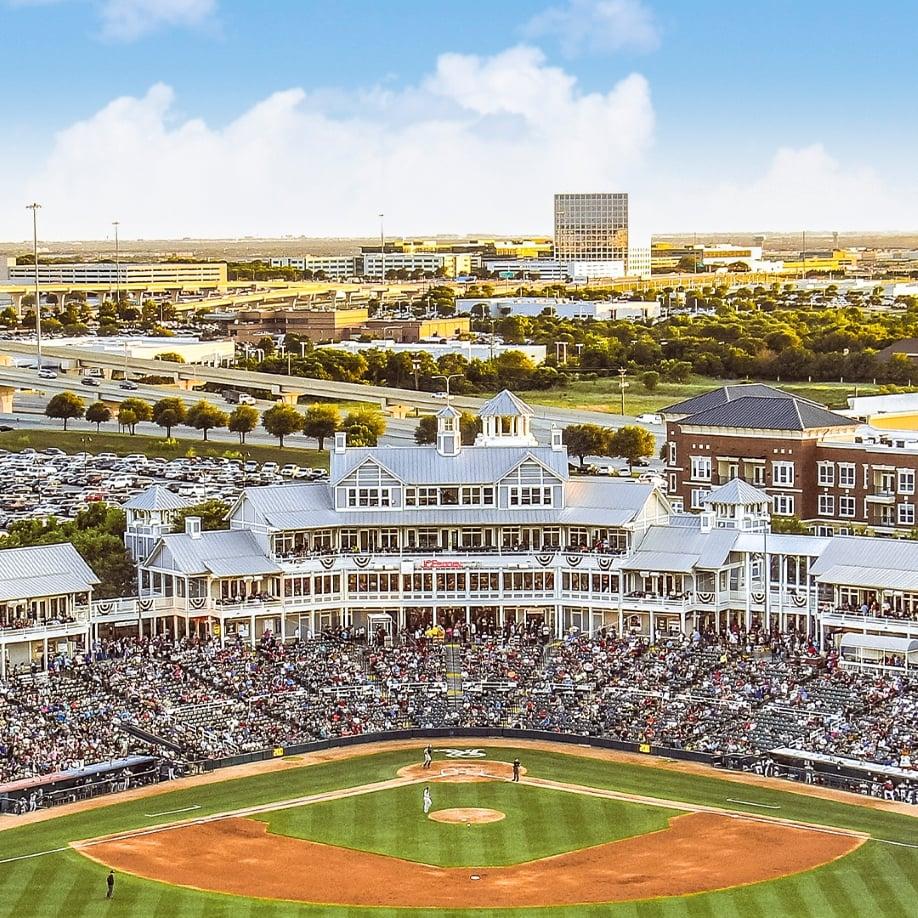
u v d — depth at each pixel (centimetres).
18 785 15275
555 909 12488
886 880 13075
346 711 18050
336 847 14050
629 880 13150
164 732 17050
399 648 19775
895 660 18175
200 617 19800
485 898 12750
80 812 15150
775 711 17388
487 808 15200
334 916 12350
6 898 12719
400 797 15562
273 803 15375
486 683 18788
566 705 18238
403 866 13538
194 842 14188
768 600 19800
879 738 16412
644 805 15250
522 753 17200
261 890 12938
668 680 18462
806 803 15312
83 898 12725
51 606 18925
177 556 19812
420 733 17888
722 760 16688
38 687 17700
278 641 19938
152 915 12344
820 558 19538
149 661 18700
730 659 18862
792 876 13188
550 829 14538
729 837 14250
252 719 17638
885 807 15188
